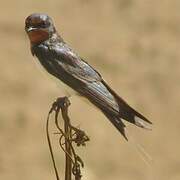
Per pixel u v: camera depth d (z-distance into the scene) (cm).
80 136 863
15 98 2191
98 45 2625
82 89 1011
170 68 2477
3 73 2328
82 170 1831
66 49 1042
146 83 2372
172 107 2230
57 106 904
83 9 2897
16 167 1859
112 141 1978
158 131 2061
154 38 2705
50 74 1034
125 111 951
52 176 1825
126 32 2747
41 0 2903
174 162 1922
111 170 1864
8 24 2675
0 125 2020
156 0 2955
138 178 1853
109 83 2366
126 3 2925
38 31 1041
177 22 2823
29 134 1989
